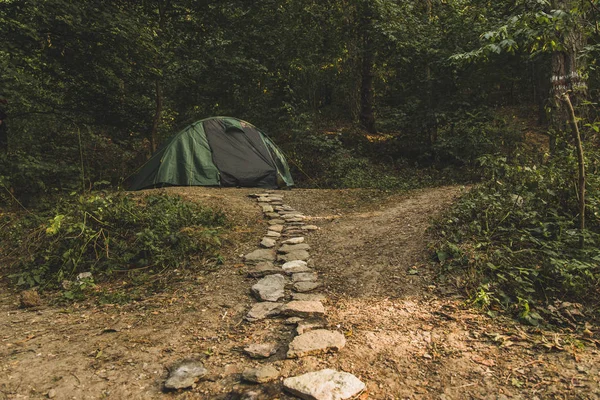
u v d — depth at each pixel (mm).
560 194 5004
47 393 2447
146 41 9555
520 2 7121
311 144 12844
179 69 12109
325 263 4750
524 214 4699
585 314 3291
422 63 12320
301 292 3955
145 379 2590
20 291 4367
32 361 2826
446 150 11617
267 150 10117
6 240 5559
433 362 2680
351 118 16953
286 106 13562
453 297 3637
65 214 5566
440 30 12273
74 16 8305
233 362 2750
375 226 5953
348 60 15750
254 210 7371
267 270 4516
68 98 10453
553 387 2346
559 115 6797
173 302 3898
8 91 7742
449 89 12219
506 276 3840
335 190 9453
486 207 5086
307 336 2986
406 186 9703
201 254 5105
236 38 12555
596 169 5176
